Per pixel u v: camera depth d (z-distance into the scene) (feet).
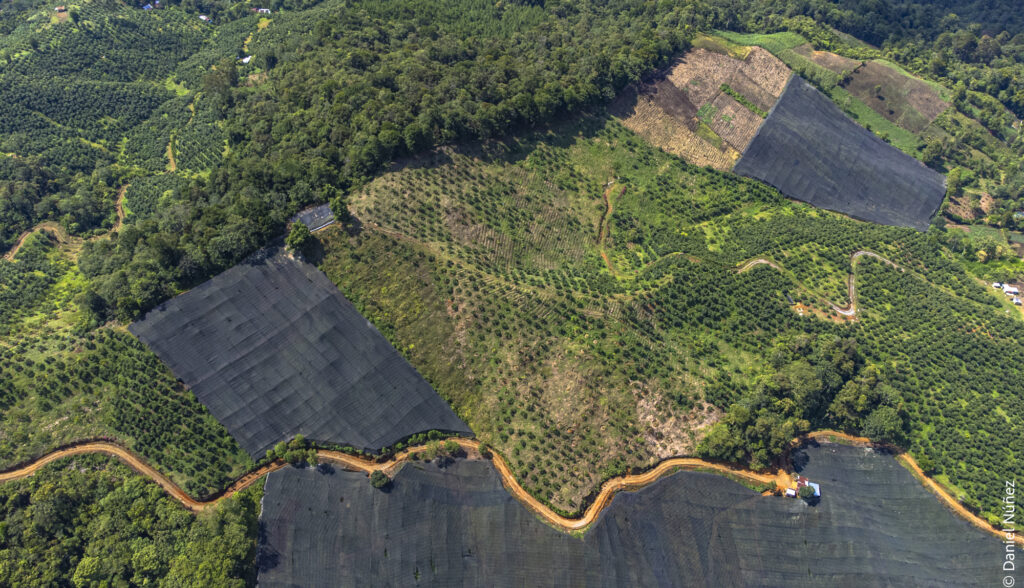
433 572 300.61
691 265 417.08
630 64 514.27
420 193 400.06
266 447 318.24
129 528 287.28
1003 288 433.48
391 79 479.41
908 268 440.86
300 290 350.64
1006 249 456.86
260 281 349.41
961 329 395.75
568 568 303.27
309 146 422.41
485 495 315.37
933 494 333.01
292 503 308.60
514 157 451.94
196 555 280.31
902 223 487.61
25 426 308.81
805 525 322.34
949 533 323.57
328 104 453.58
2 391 315.37
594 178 472.85
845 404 345.51
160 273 342.23
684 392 346.74
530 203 435.94
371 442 322.55
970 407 358.23
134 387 320.70
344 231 369.09
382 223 378.53
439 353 347.36
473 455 325.83
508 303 365.61
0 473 299.38
